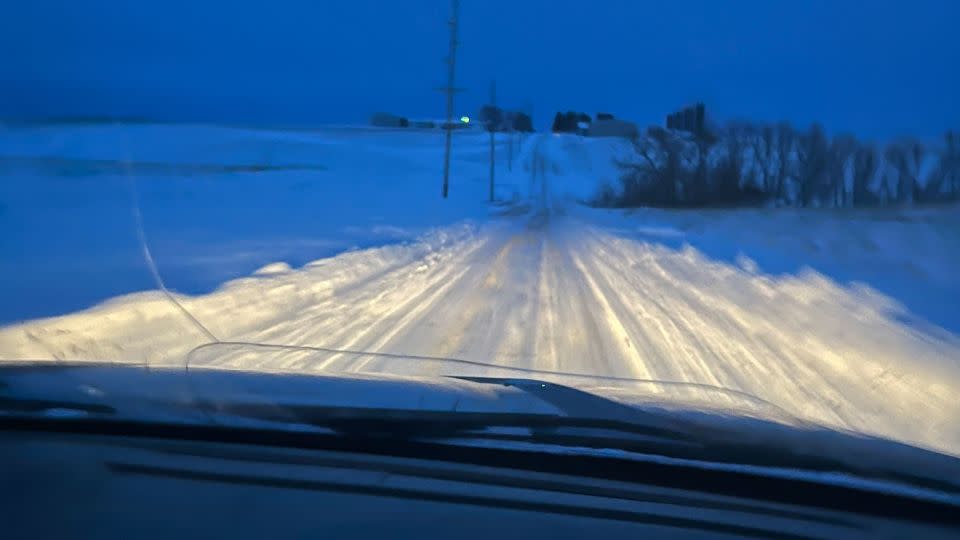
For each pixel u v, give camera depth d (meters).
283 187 50.69
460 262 21.75
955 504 3.01
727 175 55.91
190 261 17.67
